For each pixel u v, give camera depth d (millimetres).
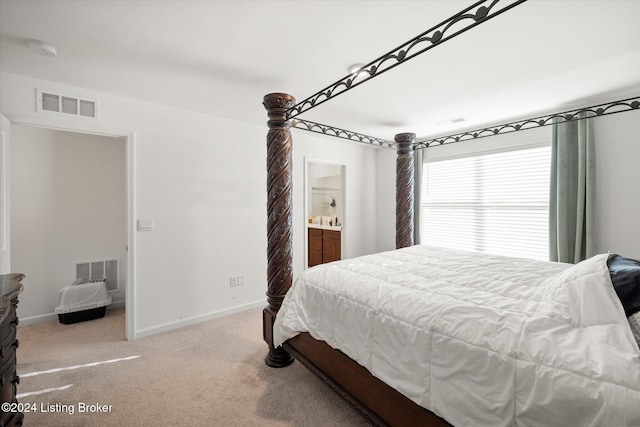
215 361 2264
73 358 2301
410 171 3354
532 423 866
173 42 1672
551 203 2861
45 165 3104
